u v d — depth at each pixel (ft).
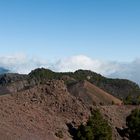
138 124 282.77
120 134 281.13
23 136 202.28
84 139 234.99
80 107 287.48
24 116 240.94
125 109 347.97
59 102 283.18
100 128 239.91
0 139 184.24
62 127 246.88
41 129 229.66
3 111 235.61
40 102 276.62
